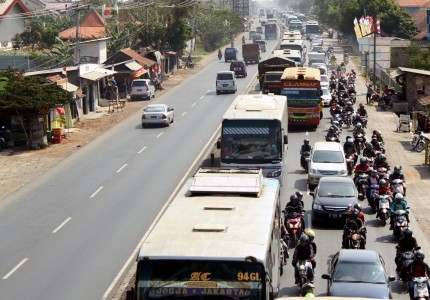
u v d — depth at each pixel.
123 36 137.38
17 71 81.25
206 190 27.03
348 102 81.25
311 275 31.62
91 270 35.59
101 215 45.78
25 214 46.41
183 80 131.00
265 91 86.69
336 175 50.53
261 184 28.16
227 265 20.75
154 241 21.61
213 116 87.88
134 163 61.78
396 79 90.44
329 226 42.84
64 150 68.69
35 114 68.62
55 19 177.00
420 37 160.25
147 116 80.12
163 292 20.77
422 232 41.75
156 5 155.38
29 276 34.88
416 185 53.41
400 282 33.72
